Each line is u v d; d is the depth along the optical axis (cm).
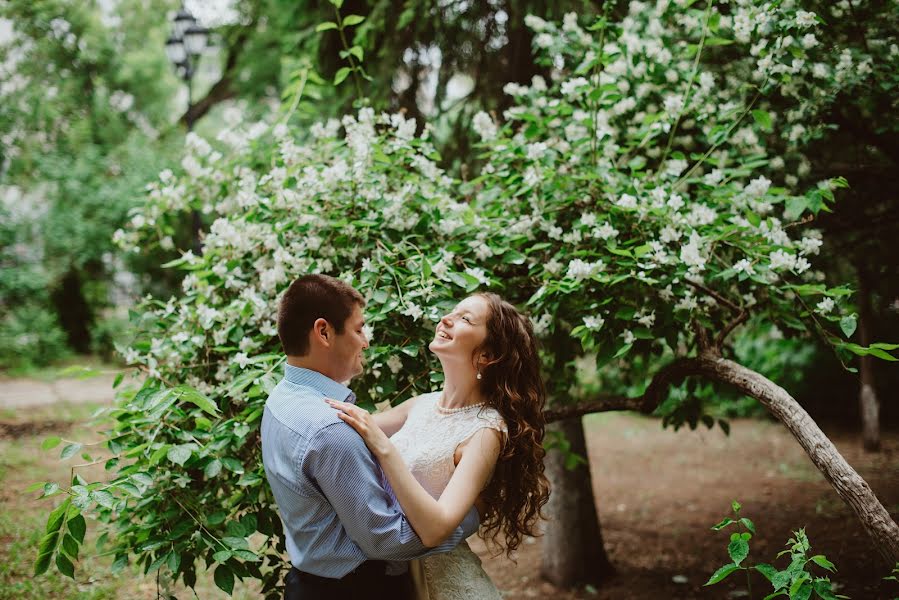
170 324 283
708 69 361
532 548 546
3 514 456
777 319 317
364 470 163
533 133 298
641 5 333
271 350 257
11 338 1222
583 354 344
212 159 314
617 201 267
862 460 636
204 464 228
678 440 860
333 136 309
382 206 264
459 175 466
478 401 200
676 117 287
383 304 244
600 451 834
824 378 837
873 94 328
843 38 334
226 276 271
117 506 224
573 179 277
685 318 250
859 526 479
